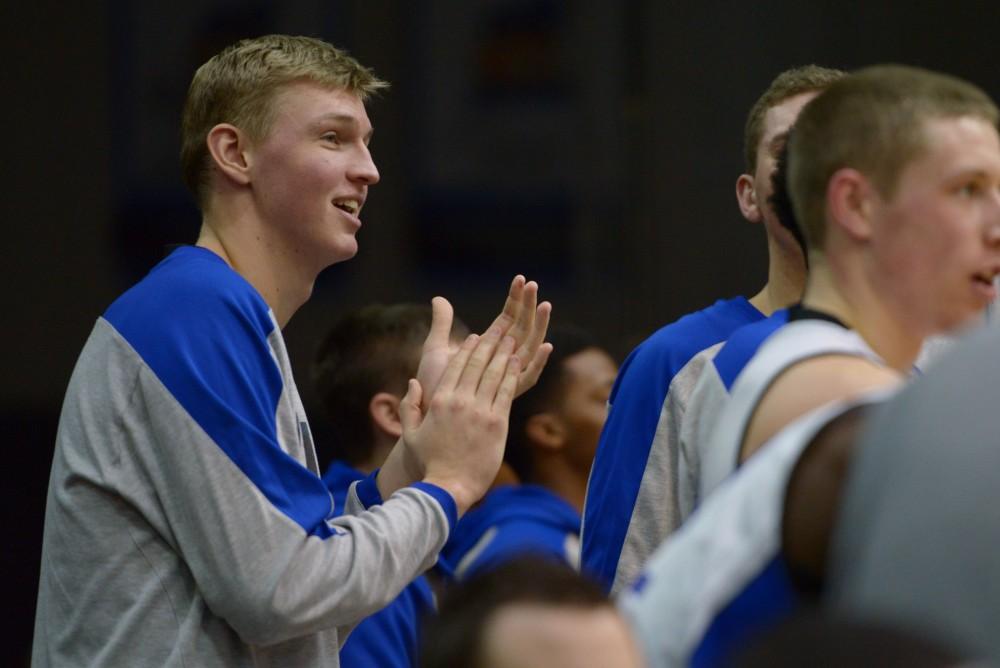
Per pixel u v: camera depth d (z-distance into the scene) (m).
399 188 16.11
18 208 15.85
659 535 5.99
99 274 15.97
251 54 5.65
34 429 15.67
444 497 5.33
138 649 5.07
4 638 13.98
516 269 16.16
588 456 8.26
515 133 16.11
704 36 15.65
